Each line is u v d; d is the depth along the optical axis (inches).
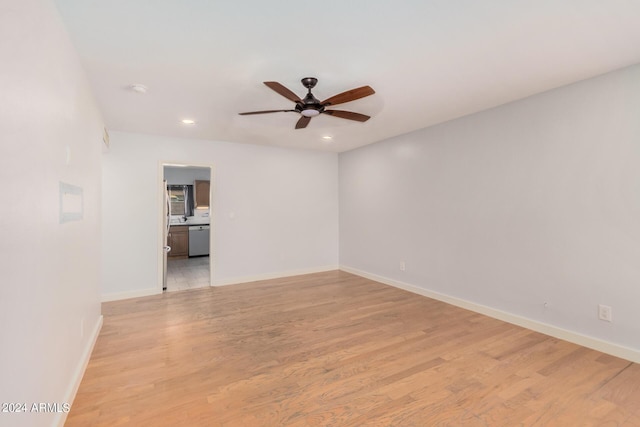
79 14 66.9
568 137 110.0
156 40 78.1
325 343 111.0
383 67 94.4
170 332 120.8
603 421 70.4
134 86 105.3
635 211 95.3
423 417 72.2
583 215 106.7
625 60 91.4
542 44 82.0
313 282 199.0
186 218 314.5
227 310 146.3
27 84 49.8
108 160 162.4
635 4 65.6
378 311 144.4
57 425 65.1
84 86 92.9
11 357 43.9
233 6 65.2
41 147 56.1
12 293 44.3
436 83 106.7
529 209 122.0
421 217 169.3
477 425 69.5
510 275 129.0
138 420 71.1
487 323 128.9
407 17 70.0
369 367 94.3
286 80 102.8
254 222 203.5
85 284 95.1
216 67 92.9
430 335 117.3
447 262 155.9
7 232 42.8
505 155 129.4
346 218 228.5
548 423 69.9
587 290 106.3
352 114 114.5
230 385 85.1
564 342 110.4
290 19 70.2
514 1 64.7
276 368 94.0
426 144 165.0
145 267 171.2
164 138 175.9
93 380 87.3
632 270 96.2
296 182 218.7
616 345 99.6
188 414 73.3
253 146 202.5
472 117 141.9
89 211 101.2
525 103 122.2
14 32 44.9
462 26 73.6
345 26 73.2
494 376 89.0
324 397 79.8
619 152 98.1
